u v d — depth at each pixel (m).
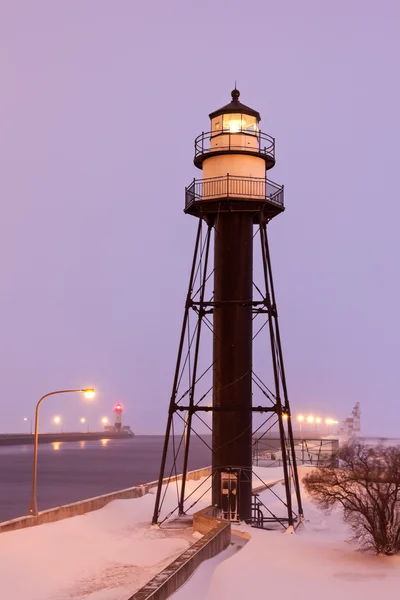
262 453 86.62
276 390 43.78
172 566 25.73
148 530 42.97
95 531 41.91
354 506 37.00
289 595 25.44
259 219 46.56
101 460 179.00
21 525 40.50
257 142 46.88
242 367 44.56
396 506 35.16
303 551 34.25
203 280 46.84
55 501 81.19
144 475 124.50
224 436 44.22
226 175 45.81
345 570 30.17
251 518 43.97
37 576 31.56
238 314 45.00
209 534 33.16
